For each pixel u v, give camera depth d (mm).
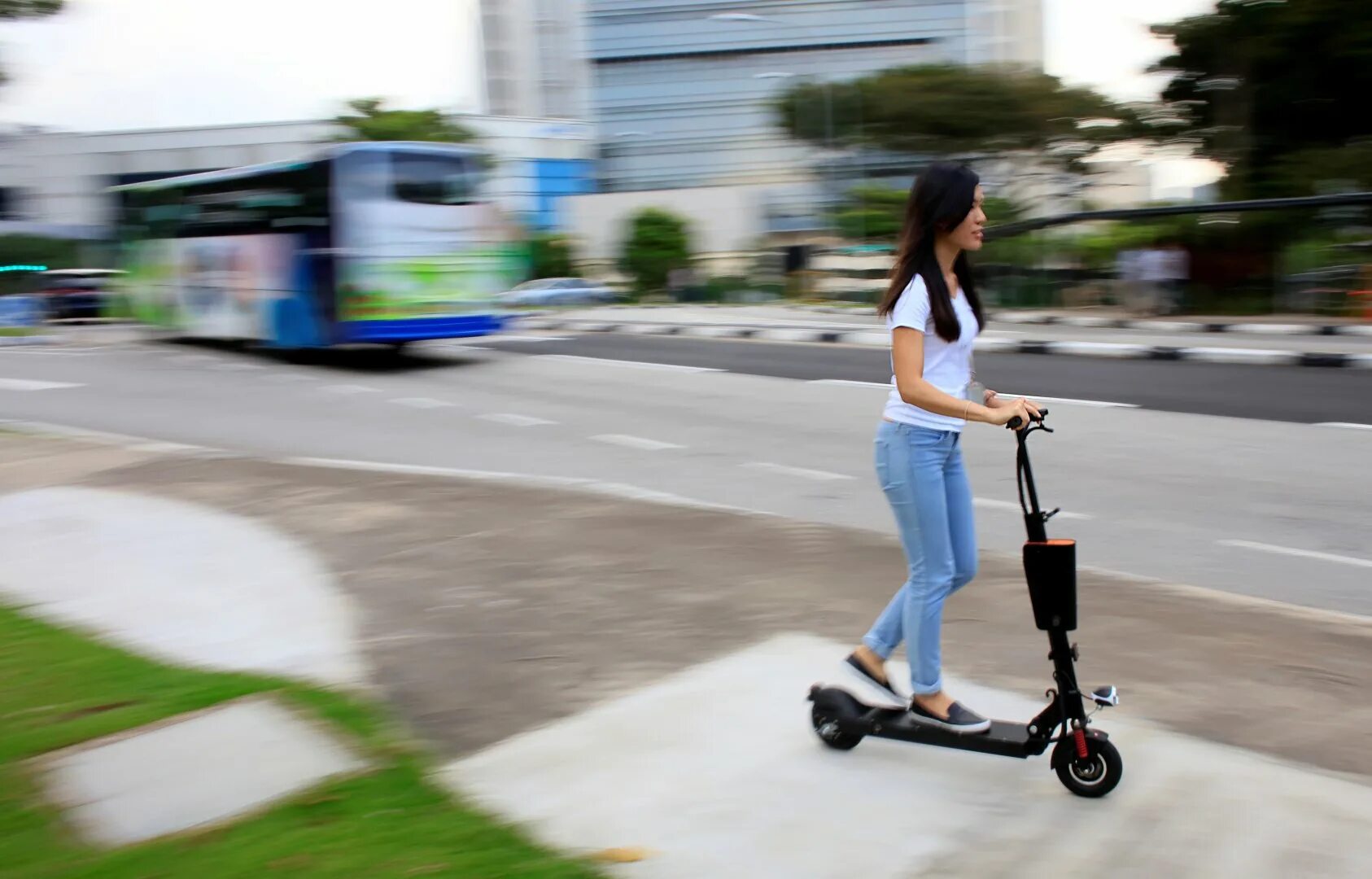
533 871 2943
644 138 71938
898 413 3521
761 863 3092
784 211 51812
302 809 3297
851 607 5199
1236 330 21688
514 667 4523
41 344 21875
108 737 3781
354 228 15938
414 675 4457
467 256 16828
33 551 6324
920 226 3398
